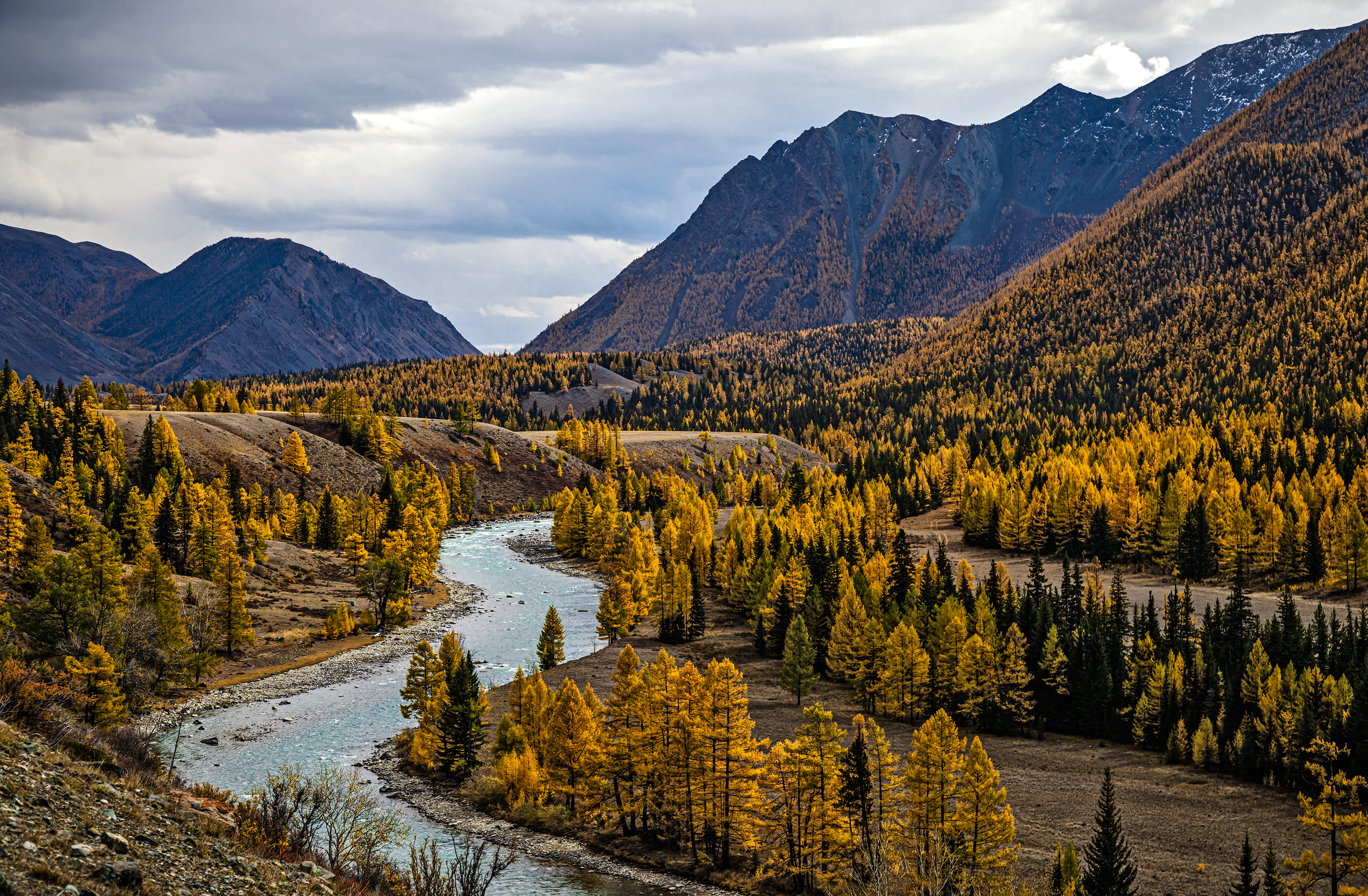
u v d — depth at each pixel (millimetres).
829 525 141750
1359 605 108188
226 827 24031
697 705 53594
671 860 53031
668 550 149375
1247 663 72688
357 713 79000
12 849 17016
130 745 28797
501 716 73625
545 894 47781
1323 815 45219
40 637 65875
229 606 93812
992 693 75625
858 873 46156
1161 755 68375
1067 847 43062
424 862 25516
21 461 145375
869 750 58344
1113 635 86125
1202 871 47531
